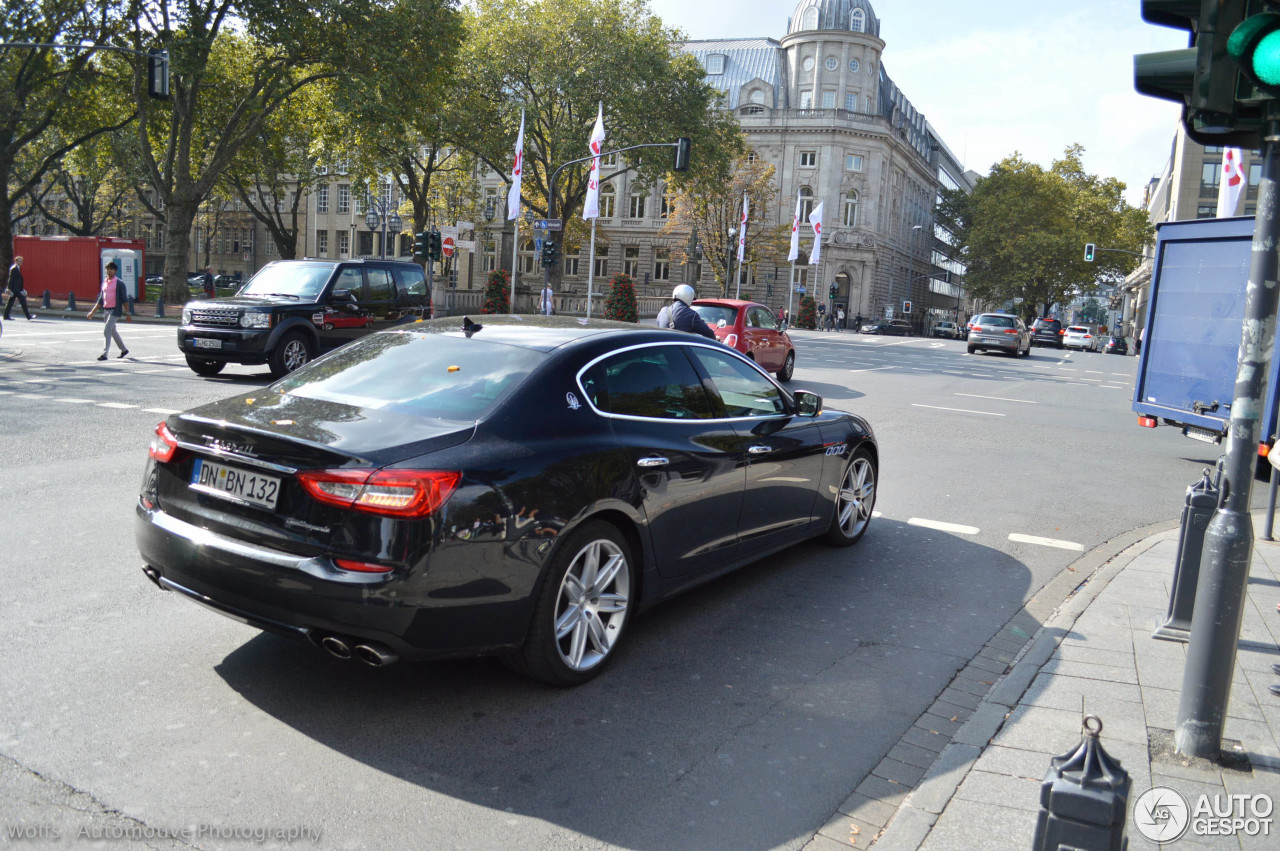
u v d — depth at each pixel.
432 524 3.22
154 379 13.22
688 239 61.56
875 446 6.41
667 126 43.53
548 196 44.75
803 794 3.10
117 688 3.62
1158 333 10.73
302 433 3.42
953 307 124.62
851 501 6.21
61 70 34.69
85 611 4.41
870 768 3.30
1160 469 10.51
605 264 71.00
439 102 38.03
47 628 4.18
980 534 6.93
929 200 94.12
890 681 4.10
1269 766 3.26
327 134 39.81
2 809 2.76
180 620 4.37
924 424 13.08
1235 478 3.23
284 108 40.25
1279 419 9.30
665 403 4.45
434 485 3.25
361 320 14.60
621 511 3.94
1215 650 3.24
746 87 69.25
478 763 3.20
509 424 3.65
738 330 16.08
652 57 42.66
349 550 3.20
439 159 58.84
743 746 3.42
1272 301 3.10
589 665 3.89
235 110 34.44
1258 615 5.03
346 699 3.64
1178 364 10.45
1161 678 4.04
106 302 15.59
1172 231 10.52
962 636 4.71
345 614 3.19
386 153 38.62
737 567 4.98
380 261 15.22
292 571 3.23
